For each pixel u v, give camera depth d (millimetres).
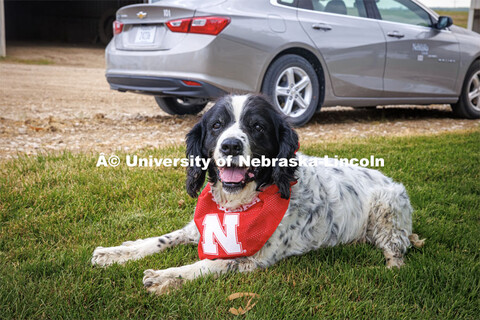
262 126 2832
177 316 2273
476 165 5340
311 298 2510
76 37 30406
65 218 3539
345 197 3205
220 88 6160
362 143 6148
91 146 5762
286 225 2867
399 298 2533
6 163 4586
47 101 9609
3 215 3465
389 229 3209
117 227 3430
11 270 2600
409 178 4836
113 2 29625
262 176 2869
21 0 30312
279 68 6566
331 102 7281
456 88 8430
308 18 6891
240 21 6184
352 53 7188
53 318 2189
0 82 12398
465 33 8750
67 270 2631
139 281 2578
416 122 8375
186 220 3607
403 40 7641
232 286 2564
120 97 10875
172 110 8055
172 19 6254
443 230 3533
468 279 2715
